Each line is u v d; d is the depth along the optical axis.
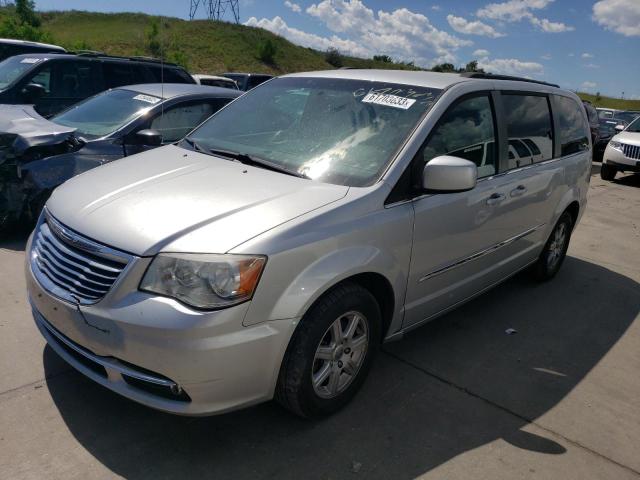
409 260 3.19
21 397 2.97
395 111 3.45
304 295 2.56
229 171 3.18
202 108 6.31
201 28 52.34
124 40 44.84
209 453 2.69
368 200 2.92
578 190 5.31
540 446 2.98
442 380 3.53
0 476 2.43
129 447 2.68
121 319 2.39
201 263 2.38
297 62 54.25
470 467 2.76
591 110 15.55
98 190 3.01
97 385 3.12
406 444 2.88
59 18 55.75
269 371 2.56
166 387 2.43
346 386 3.04
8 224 5.13
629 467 2.88
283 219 2.61
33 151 5.00
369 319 3.02
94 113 6.02
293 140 3.52
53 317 2.68
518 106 4.28
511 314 4.68
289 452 2.74
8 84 7.59
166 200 2.77
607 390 3.62
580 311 4.88
